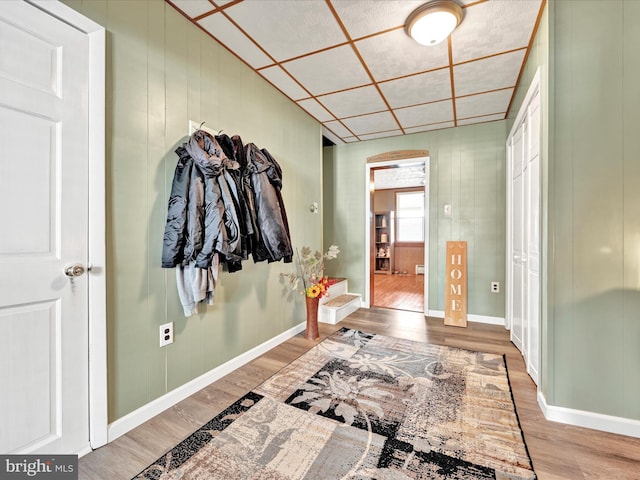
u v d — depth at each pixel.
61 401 1.28
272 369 2.21
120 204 1.49
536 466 1.28
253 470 1.26
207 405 1.74
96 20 1.38
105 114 1.42
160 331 1.68
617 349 1.51
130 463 1.30
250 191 2.15
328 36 1.94
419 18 1.70
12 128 1.14
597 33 1.53
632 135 1.49
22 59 1.15
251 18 1.79
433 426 1.54
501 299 3.36
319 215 3.49
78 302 1.33
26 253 1.18
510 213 2.99
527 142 2.22
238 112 2.23
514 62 2.20
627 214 1.50
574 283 1.58
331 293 3.83
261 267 2.52
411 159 3.83
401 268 8.03
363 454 1.34
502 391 1.89
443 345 2.70
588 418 1.54
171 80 1.74
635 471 1.25
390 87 2.61
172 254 1.60
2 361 1.12
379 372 2.15
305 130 3.17
